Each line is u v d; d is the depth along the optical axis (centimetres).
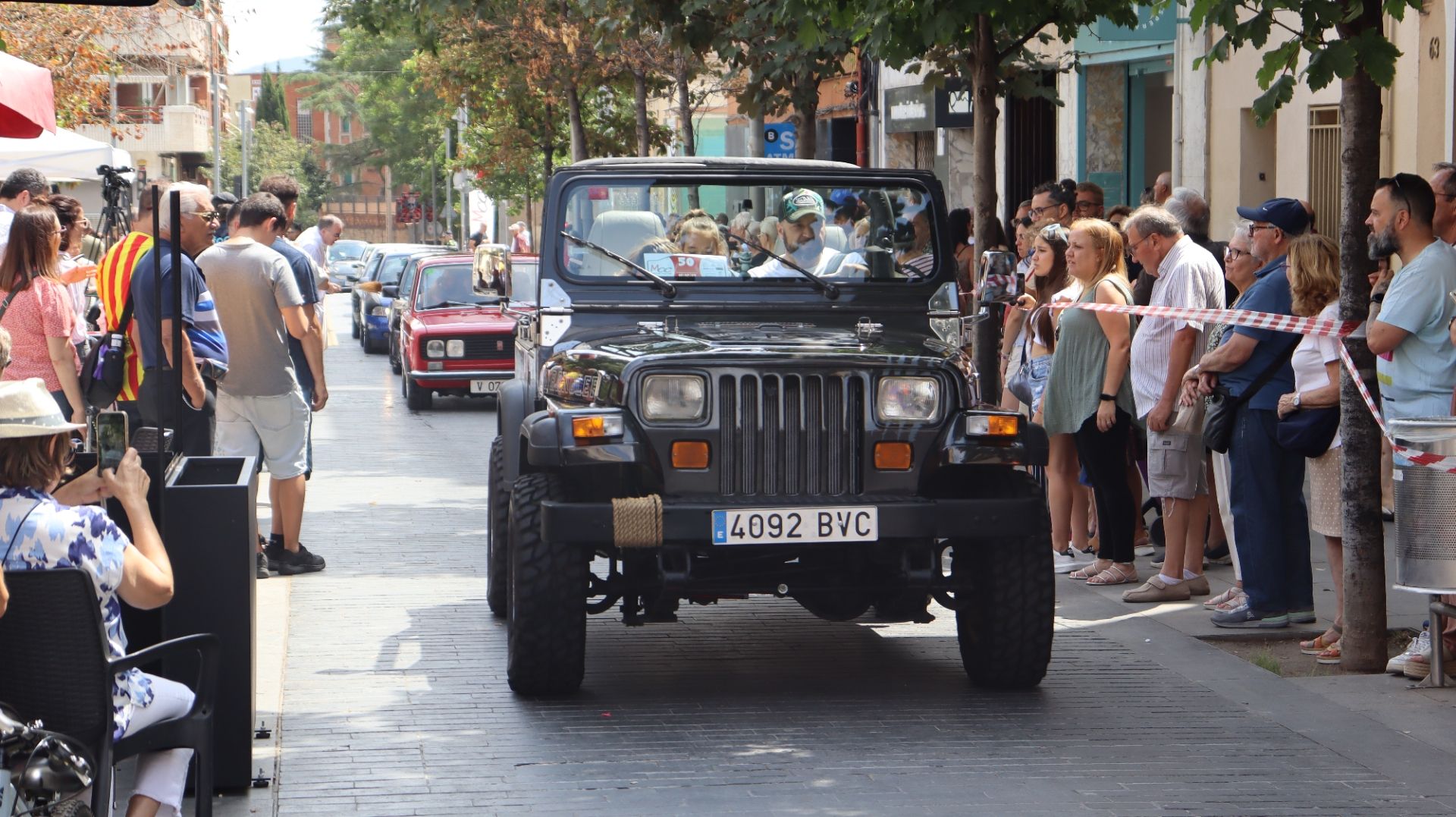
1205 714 789
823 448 787
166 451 703
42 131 918
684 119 2680
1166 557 1047
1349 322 860
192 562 649
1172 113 2094
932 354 809
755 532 760
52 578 485
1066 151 2267
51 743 461
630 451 769
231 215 1196
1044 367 1129
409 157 8919
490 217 4812
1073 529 1184
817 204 947
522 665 791
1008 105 2427
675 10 1772
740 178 942
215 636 541
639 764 705
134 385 991
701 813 641
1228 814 642
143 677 545
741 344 816
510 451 930
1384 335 824
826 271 947
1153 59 2062
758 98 1800
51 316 980
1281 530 964
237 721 658
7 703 491
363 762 707
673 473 780
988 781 683
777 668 884
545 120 3688
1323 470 910
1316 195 1653
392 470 1712
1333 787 677
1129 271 1342
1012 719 780
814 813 641
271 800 655
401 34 2578
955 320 952
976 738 748
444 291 2491
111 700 496
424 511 1421
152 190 649
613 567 823
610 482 804
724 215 944
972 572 825
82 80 3086
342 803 651
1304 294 902
